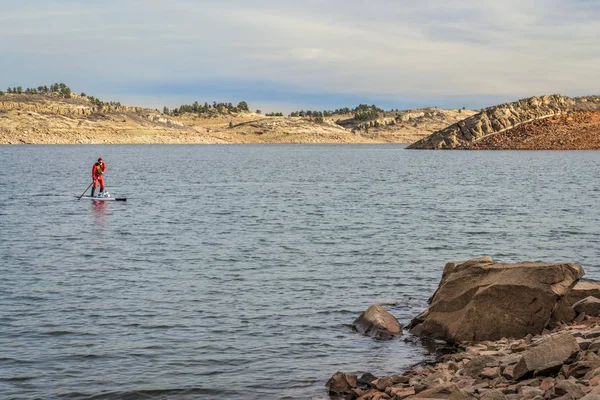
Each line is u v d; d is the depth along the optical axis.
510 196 51.59
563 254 25.70
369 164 116.50
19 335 14.52
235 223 34.84
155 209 41.97
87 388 11.54
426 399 9.22
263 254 25.23
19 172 85.69
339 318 16.28
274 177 78.94
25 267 22.31
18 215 37.84
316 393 11.41
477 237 29.92
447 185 64.31
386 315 15.45
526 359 9.92
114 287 19.33
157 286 19.53
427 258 24.64
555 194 53.03
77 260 23.72
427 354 13.66
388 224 34.50
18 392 11.35
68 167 100.88
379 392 10.88
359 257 24.69
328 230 32.12
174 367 12.64
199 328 15.22
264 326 15.48
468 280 14.95
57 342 14.06
